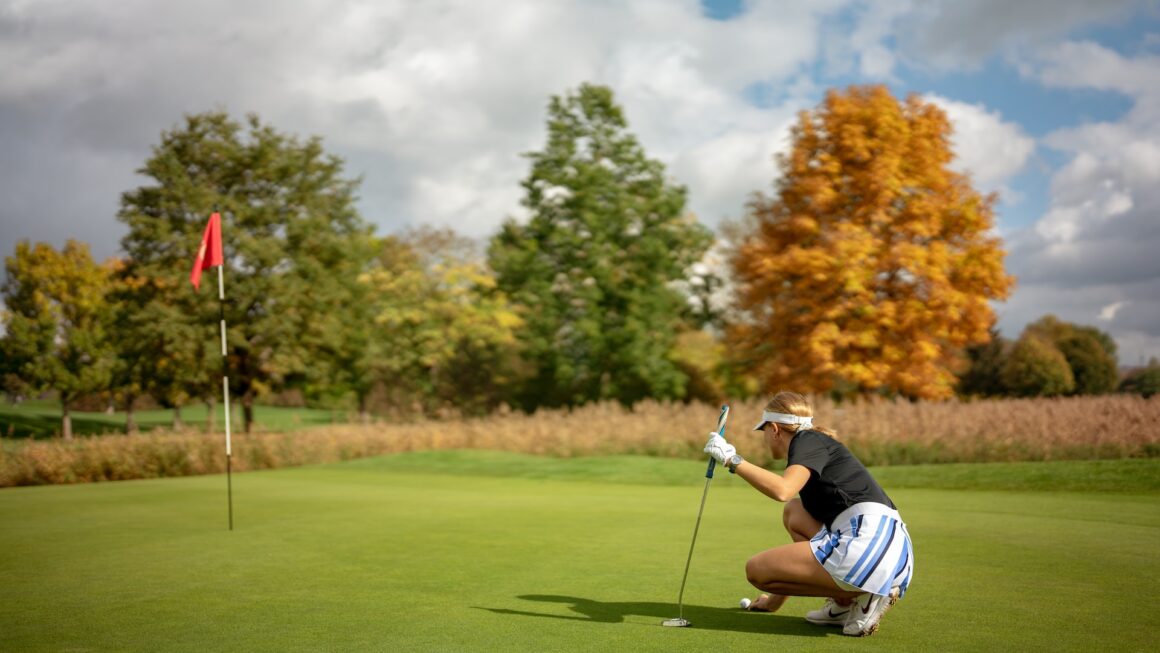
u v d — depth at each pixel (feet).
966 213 88.84
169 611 17.87
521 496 45.24
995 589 19.15
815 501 15.58
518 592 19.56
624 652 14.03
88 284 146.61
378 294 145.59
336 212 123.24
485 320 150.61
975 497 41.22
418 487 52.39
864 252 85.71
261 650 14.55
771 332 95.35
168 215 112.57
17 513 38.86
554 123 136.26
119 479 72.38
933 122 90.58
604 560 23.95
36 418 192.44
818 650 14.05
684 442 71.36
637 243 135.74
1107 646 14.23
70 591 20.31
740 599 18.62
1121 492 42.83
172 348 108.88
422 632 15.67
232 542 28.35
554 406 141.49
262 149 115.44
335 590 19.95
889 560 14.73
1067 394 161.68
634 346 131.85
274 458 78.79
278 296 113.19
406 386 161.79
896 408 69.36
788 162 93.15
